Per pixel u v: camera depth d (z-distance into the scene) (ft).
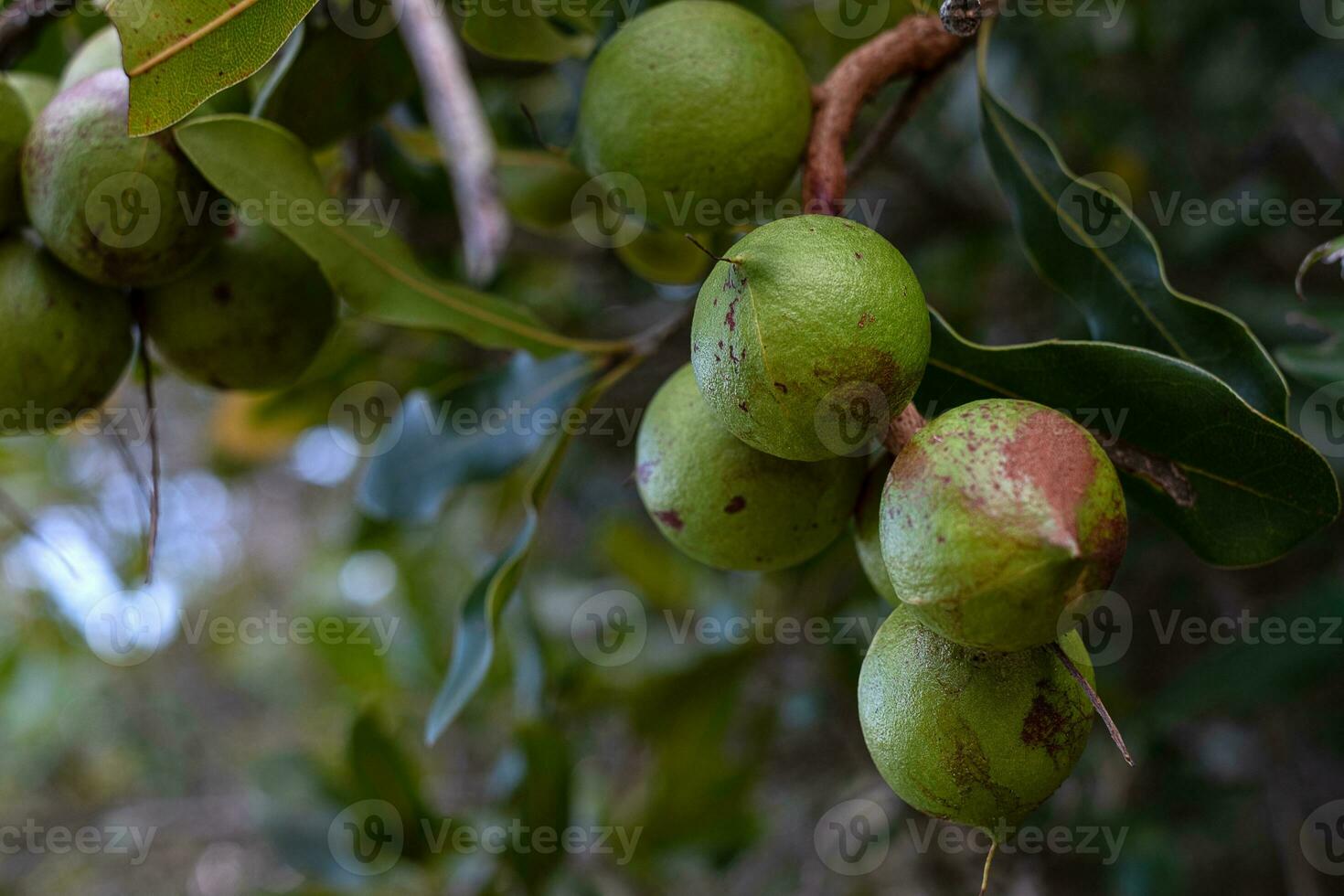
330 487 18.72
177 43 3.87
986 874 3.93
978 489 3.38
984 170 11.06
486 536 13.99
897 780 3.92
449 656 12.04
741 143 5.10
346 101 6.28
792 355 3.59
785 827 12.13
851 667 10.16
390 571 14.87
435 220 9.84
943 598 3.41
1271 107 10.84
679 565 12.19
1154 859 8.50
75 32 7.38
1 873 18.57
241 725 20.89
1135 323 5.24
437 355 10.72
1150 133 11.09
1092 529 3.39
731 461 4.40
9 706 16.22
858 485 4.57
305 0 3.93
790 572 10.46
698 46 5.08
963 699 3.74
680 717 10.10
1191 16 10.59
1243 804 9.37
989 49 10.73
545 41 6.18
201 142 4.99
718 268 3.81
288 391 10.85
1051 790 3.84
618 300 11.94
